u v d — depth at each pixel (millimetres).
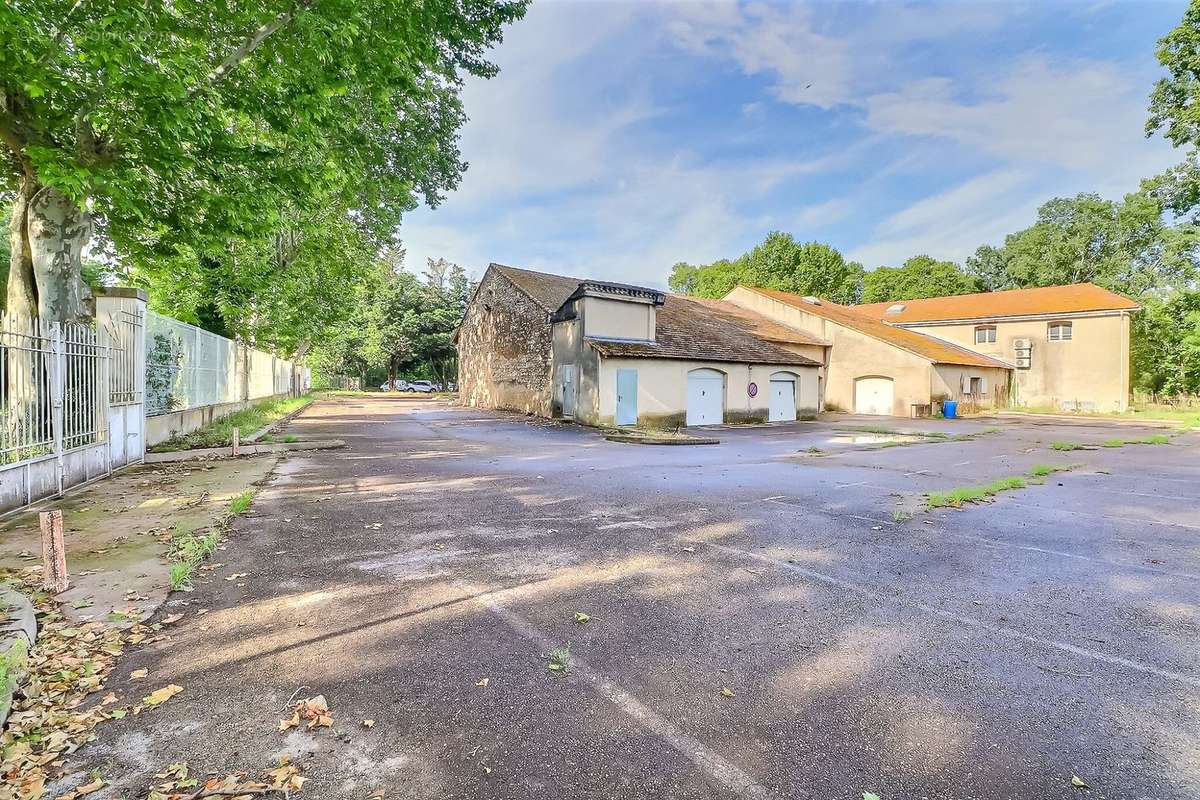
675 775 2219
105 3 6719
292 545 5195
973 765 2295
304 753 2318
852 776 2221
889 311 38656
